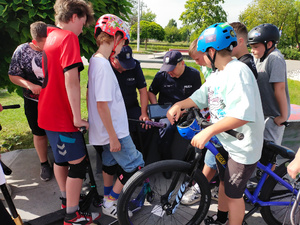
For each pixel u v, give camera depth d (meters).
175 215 2.50
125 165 2.16
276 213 2.37
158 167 1.91
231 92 1.64
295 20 33.81
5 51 2.98
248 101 1.59
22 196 2.73
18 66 2.56
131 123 2.87
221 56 1.71
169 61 2.76
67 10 1.77
